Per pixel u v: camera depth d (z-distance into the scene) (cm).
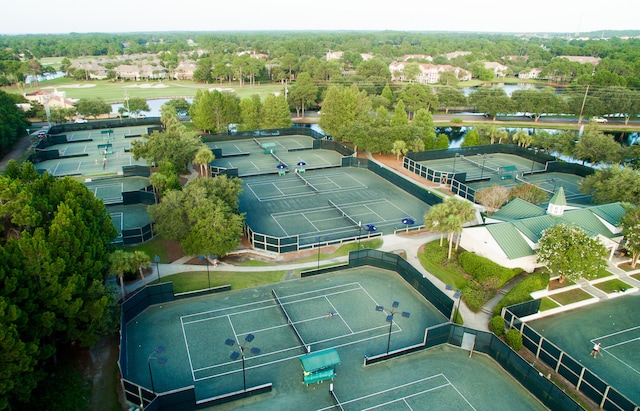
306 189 9894
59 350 4719
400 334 5169
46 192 5669
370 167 11244
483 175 10806
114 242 6944
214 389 4322
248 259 6781
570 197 9394
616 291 6022
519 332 4962
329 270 6456
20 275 4003
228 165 11569
